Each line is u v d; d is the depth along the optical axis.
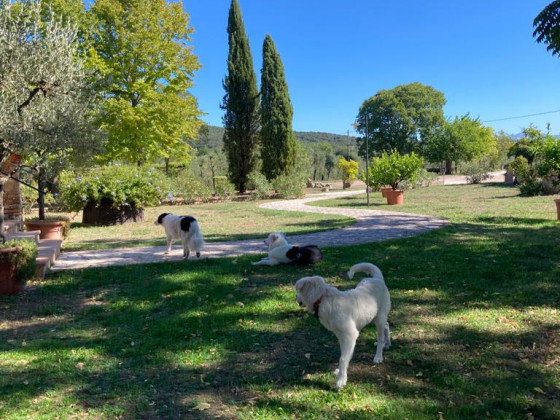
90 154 10.76
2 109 8.08
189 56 27.44
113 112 23.64
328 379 3.80
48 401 3.54
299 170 34.56
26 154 9.45
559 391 3.45
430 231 11.80
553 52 10.50
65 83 8.84
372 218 15.85
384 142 64.25
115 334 5.10
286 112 33.06
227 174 36.59
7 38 8.01
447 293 6.16
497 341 4.51
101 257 9.70
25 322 5.67
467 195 24.94
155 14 26.14
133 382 3.86
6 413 3.34
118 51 25.58
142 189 17.44
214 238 12.21
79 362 4.32
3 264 6.73
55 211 23.08
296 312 5.62
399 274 7.29
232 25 33.78
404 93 63.25
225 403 3.46
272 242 8.42
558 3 9.75
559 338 4.50
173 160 37.34
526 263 7.54
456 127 55.53
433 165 66.75
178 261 8.91
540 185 21.59
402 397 3.45
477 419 3.09
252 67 34.56
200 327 5.19
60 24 9.11
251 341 4.74
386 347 4.47
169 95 26.03
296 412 3.26
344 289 6.57
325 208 21.23
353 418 3.14
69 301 6.54
